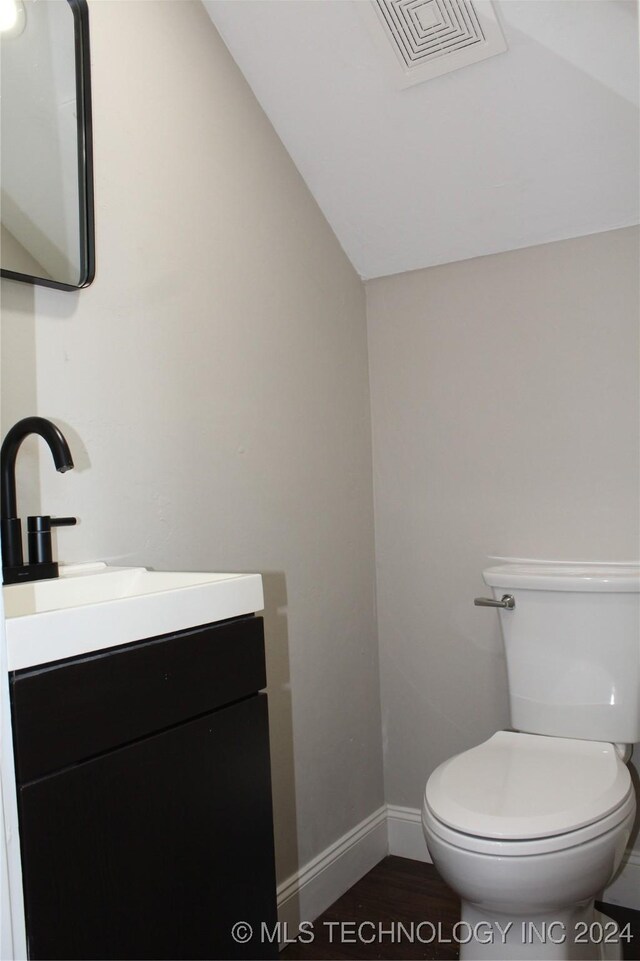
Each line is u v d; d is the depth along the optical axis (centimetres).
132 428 146
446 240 212
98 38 145
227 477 170
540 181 190
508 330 209
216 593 108
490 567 207
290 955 171
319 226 212
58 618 85
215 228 171
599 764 156
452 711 217
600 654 172
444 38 168
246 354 179
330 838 198
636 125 173
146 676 95
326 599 204
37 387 128
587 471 197
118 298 145
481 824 132
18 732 80
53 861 82
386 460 228
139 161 152
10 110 125
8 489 115
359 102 187
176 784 98
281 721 182
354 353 225
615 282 194
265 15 174
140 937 91
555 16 159
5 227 123
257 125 190
